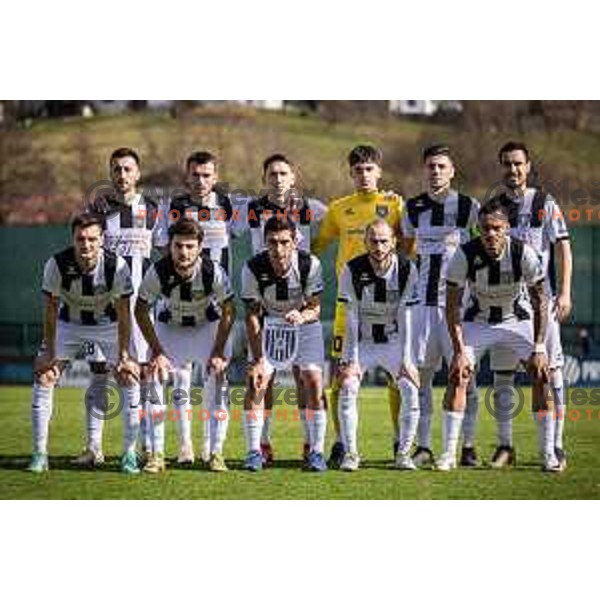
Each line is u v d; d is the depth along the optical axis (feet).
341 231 62.44
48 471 57.93
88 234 55.06
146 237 62.08
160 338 58.95
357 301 57.41
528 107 152.66
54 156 155.12
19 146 154.81
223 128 160.56
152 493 53.52
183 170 154.92
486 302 57.67
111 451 64.75
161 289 56.39
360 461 61.16
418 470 58.49
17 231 114.32
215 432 58.13
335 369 61.52
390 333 58.29
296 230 60.54
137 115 162.71
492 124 153.28
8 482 55.57
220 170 155.12
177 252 55.26
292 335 57.88
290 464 60.23
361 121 163.94
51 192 152.66
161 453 58.13
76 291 56.70
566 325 107.34
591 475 57.47
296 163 154.20
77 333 58.29
